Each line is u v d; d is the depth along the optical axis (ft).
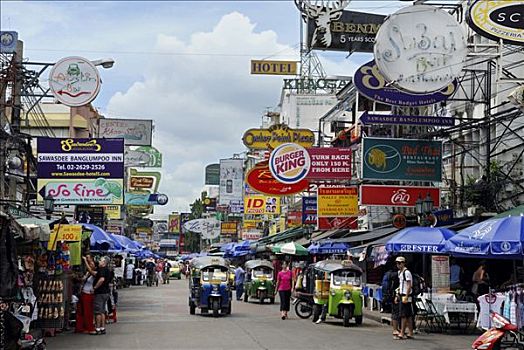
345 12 101.14
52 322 57.67
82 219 93.71
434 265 71.87
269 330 67.05
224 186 218.18
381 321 76.38
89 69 80.28
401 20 64.69
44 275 57.47
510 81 63.05
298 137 110.11
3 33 75.36
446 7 73.77
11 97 75.77
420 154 80.69
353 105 118.11
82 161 80.38
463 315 65.36
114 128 136.05
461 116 88.48
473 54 67.21
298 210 145.38
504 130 80.33
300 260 138.72
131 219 253.65
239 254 166.50
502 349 45.70
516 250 44.80
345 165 91.40
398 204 81.05
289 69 107.04
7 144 72.02
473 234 48.47
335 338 60.90
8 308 42.93
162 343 55.36
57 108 136.15
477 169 85.87
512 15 56.70
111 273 63.77
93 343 54.80
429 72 64.49
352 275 74.23
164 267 203.31
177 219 414.41
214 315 82.79
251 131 109.60
